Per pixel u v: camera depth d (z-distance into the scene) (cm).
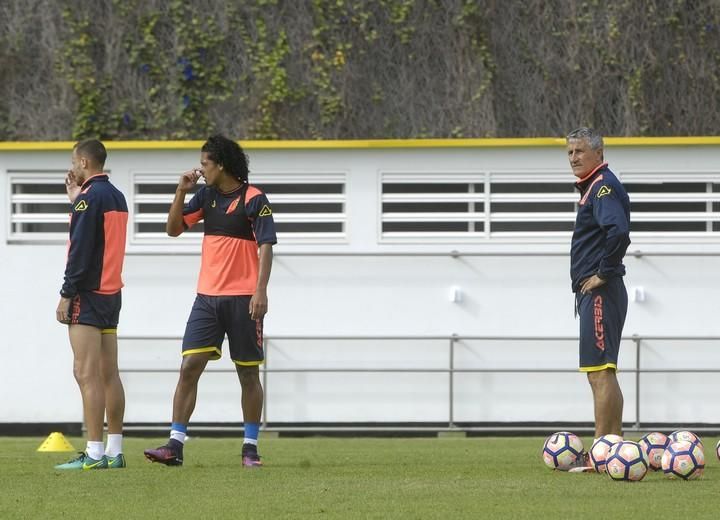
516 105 6594
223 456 3891
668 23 6569
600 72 6581
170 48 6631
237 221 3350
